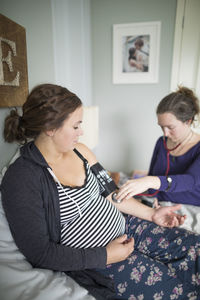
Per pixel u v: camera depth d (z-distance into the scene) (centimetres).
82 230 79
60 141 71
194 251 75
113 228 85
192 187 105
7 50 84
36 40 117
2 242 68
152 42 196
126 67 209
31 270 65
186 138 122
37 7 115
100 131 234
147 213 97
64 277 68
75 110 69
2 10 94
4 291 57
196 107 115
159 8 188
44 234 67
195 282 68
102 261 69
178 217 92
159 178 100
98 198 89
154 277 72
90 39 205
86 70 198
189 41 188
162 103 114
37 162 70
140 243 86
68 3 149
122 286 71
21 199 63
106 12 201
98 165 99
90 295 64
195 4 178
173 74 199
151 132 222
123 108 222
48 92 66
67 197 74
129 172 241
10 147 96
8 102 87
